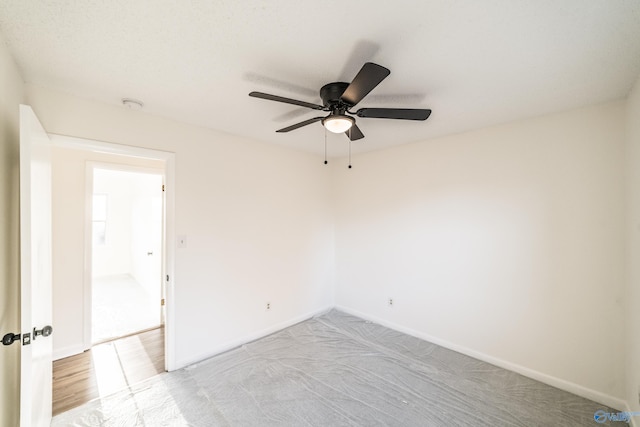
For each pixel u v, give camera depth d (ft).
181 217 8.18
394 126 8.49
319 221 12.74
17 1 3.48
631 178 6.07
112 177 20.57
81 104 6.46
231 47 4.53
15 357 4.97
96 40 4.34
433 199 9.86
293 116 7.71
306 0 3.48
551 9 3.62
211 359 8.70
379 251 11.57
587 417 6.31
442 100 6.56
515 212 8.07
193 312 8.49
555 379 7.41
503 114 7.47
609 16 3.74
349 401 6.78
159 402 6.72
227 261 9.33
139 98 6.51
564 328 7.30
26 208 4.14
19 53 4.67
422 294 10.19
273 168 10.76
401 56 4.75
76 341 9.09
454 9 3.63
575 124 7.10
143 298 15.11
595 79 5.57
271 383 7.46
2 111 4.30
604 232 6.76
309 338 10.23
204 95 6.34
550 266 7.50
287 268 11.35
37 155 4.76
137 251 19.03
